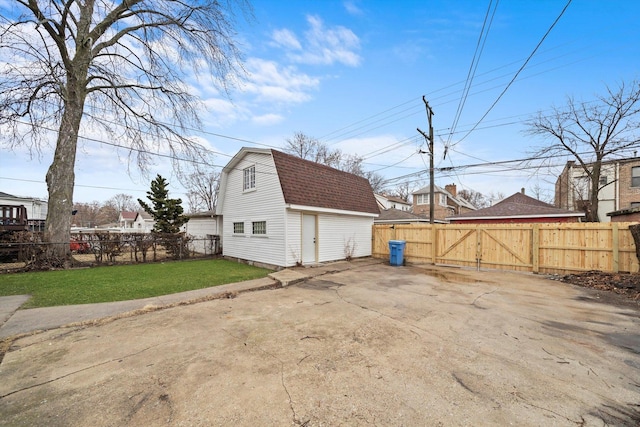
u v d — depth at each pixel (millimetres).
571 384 2816
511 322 4680
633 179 18203
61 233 9898
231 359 3328
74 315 4891
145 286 7172
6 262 10695
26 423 2232
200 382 2818
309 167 12125
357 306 5625
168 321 4688
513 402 2510
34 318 4730
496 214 17531
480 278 8695
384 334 4141
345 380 2863
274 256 10602
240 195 12961
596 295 6527
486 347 3693
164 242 12844
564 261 9008
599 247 8461
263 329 4324
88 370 3072
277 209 10508
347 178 14047
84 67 9930
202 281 7895
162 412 2361
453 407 2428
